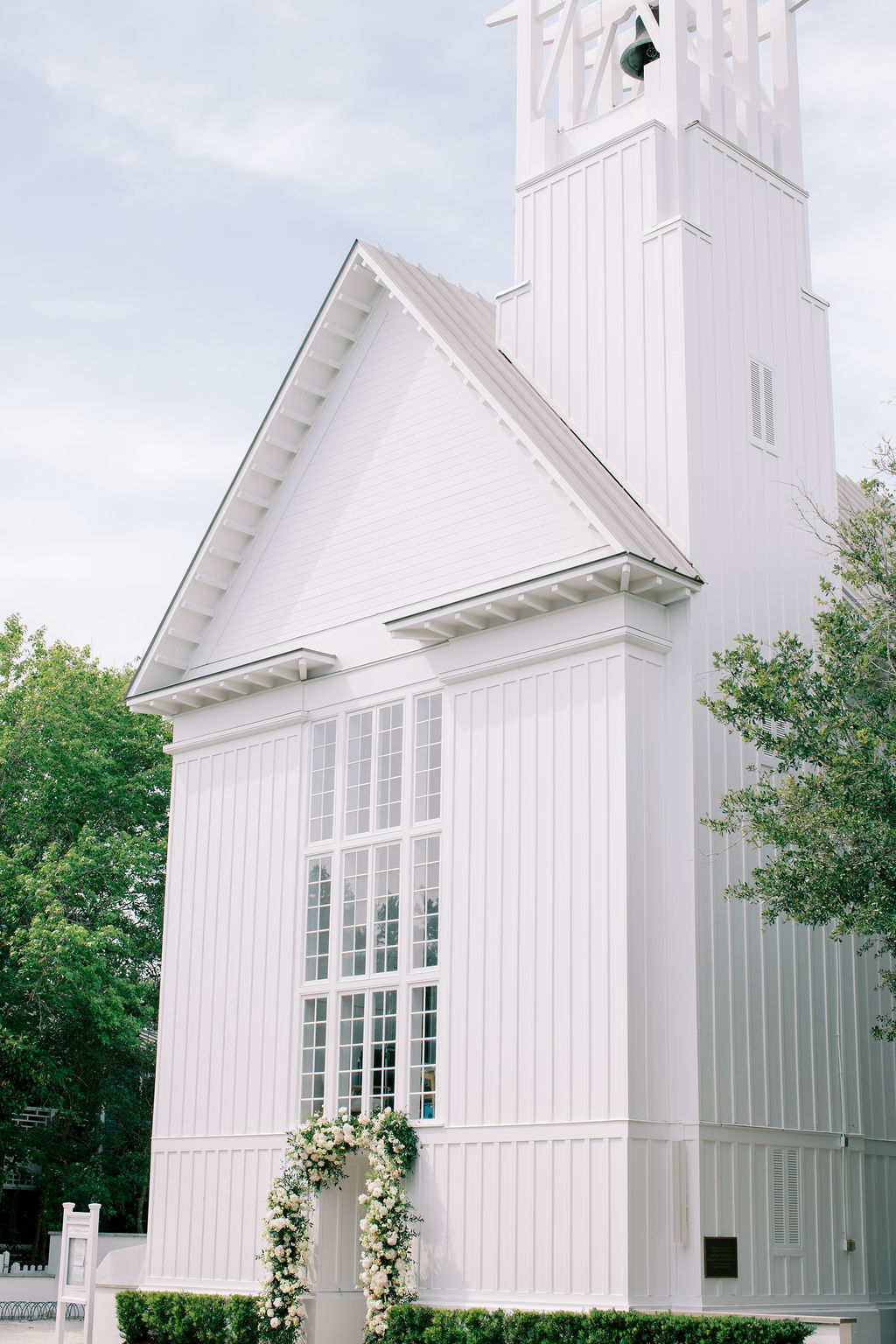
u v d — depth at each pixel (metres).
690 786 19.56
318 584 25.06
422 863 21.94
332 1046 22.47
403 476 23.95
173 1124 24.97
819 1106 20.39
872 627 17.55
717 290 22.50
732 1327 15.88
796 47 26.17
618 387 22.31
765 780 18.08
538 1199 18.77
